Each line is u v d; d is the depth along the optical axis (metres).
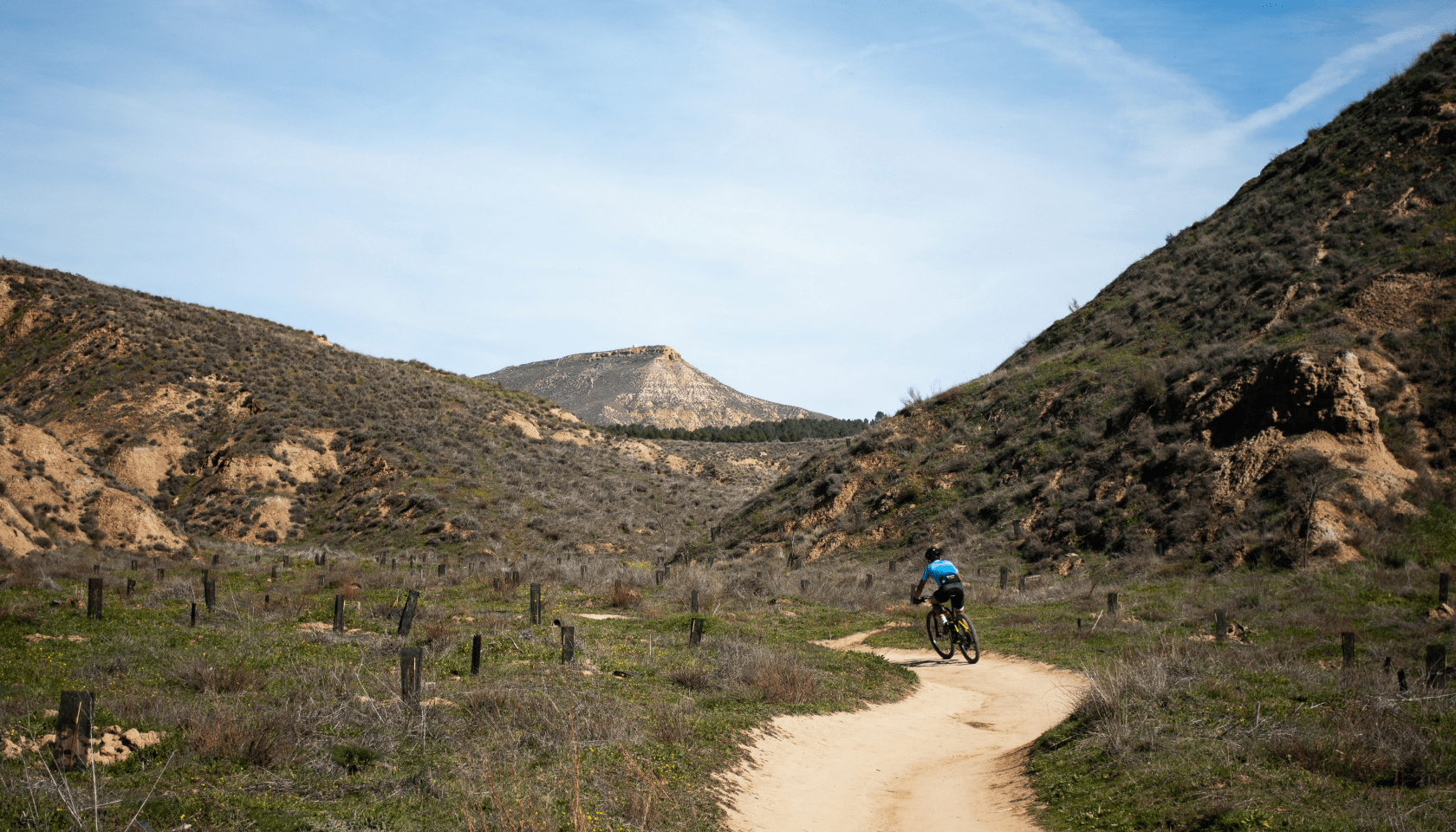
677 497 67.88
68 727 6.66
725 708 11.07
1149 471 32.72
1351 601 20.53
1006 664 17.84
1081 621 21.41
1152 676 10.62
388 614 18.88
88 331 65.88
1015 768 9.86
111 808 5.80
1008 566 32.59
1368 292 32.88
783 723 11.06
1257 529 26.53
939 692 15.20
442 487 58.44
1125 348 42.47
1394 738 7.67
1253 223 45.59
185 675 10.47
